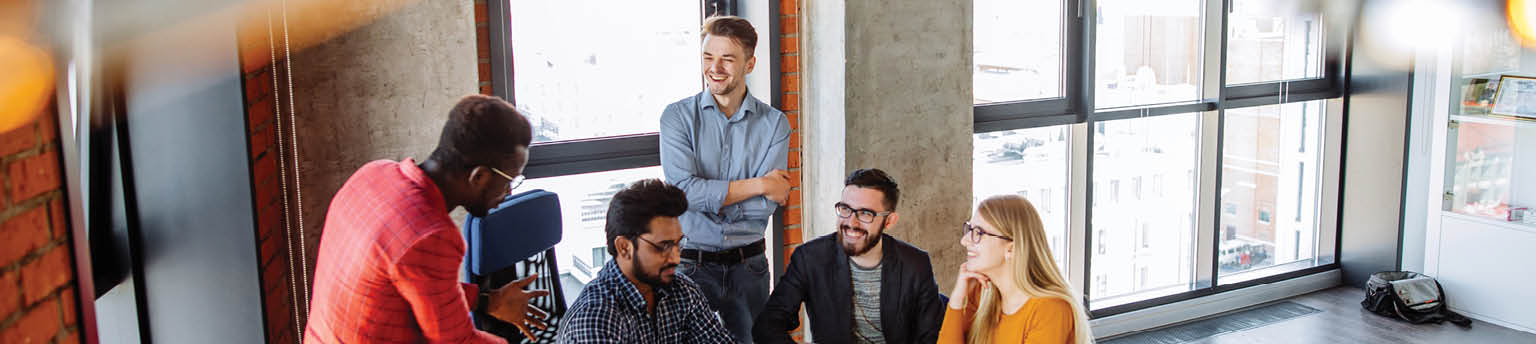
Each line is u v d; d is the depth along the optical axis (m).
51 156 1.25
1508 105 5.32
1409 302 5.66
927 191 4.46
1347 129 6.24
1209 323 5.70
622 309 2.40
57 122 1.26
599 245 4.13
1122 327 5.53
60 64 1.27
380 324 2.11
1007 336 2.65
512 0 3.73
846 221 2.84
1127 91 5.32
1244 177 5.93
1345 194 6.32
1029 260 2.62
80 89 2.02
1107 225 5.43
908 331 2.99
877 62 4.19
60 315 1.26
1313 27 5.98
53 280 1.24
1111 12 5.17
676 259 2.43
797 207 4.44
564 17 3.85
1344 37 6.07
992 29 4.78
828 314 2.97
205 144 2.29
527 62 3.80
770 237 4.40
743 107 3.61
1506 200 5.43
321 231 3.32
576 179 4.01
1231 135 5.78
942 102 4.41
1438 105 5.65
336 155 3.30
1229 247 5.99
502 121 2.15
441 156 2.15
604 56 3.96
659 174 4.18
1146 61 5.34
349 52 3.27
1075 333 2.63
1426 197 5.85
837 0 4.08
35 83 1.19
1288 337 5.44
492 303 2.54
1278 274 6.14
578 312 2.36
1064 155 5.21
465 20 3.42
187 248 2.34
